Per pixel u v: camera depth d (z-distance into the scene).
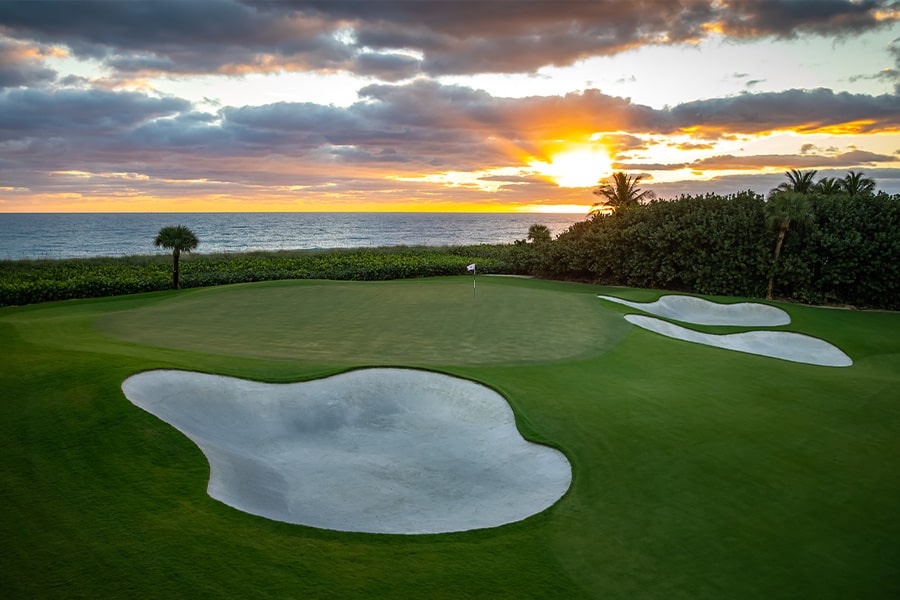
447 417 14.40
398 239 154.50
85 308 30.38
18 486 9.11
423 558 8.12
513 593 7.43
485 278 46.50
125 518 8.47
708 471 11.21
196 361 15.82
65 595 6.82
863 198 39.56
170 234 39.44
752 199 42.66
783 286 40.19
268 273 46.22
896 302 36.91
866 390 16.58
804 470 11.36
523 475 11.53
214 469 10.41
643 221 46.62
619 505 9.93
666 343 21.11
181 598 6.86
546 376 16.42
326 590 7.21
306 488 11.11
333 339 20.28
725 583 7.83
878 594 7.68
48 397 12.11
